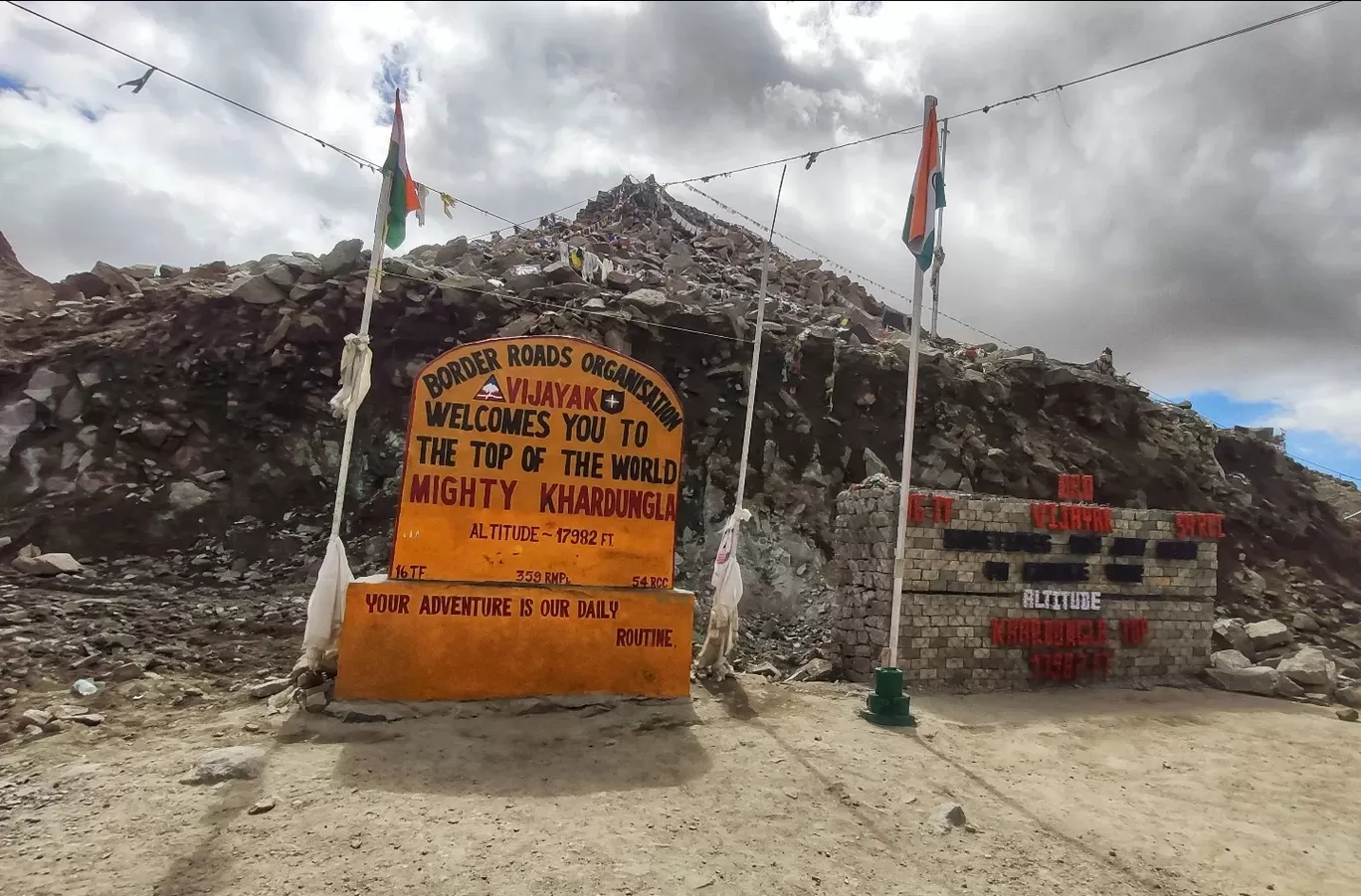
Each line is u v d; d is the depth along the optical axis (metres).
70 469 13.38
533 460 8.28
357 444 15.38
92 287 19.08
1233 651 12.84
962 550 11.09
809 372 19.12
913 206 8.98
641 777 6.36
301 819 5.02
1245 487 22.58
